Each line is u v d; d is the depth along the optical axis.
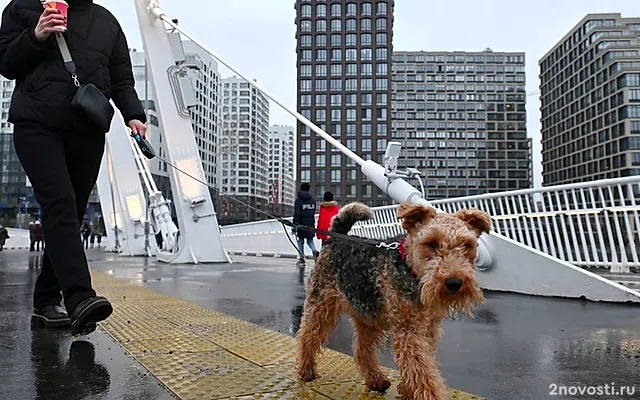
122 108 5.32
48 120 4.53
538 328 5.42
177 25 15.00
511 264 8.12
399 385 3.23
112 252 27.77
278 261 16.98
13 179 93.81
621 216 8.52
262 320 5.92
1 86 99.31
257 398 3.26
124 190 24.34
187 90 15.27
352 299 3.41
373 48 115.75
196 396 3.28
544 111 147.62
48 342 4.67
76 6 4.97
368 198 112.56
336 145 10.39
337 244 3.67
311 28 116.50
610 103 117.81
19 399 3.20
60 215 4.46
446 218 3.14
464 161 168.50
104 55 4.98
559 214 8.97
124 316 6.03
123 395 3.28
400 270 3.06
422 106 170.12
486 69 171.12
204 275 11.50
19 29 4.68
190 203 15.33
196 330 5.26
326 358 4.22
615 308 6.64
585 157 126.88
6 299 7.50
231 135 125.94
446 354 4.38
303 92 116.06
